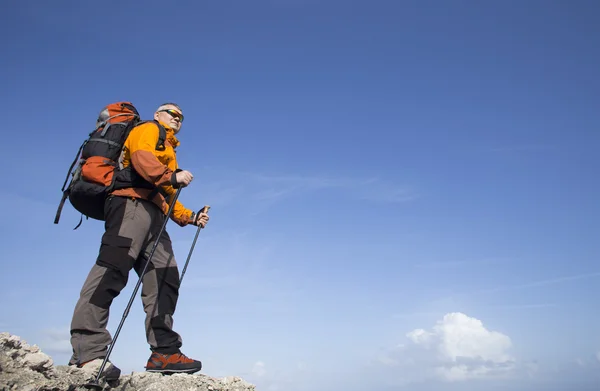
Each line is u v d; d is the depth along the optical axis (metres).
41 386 4.28
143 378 5.45
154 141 5.56
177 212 6.35
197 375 5.76
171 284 5.88
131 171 5.54
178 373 5.68
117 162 5.59
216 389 5.63
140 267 5.80
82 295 5.09
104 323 5.14
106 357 4.85
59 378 4.56
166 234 6.11
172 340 5.79
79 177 5.54
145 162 5.34
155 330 5.75
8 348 4.57
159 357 5.71
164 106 6.23
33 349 4.77
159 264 5.86
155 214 5.71
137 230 5.46
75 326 5.01
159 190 5.70
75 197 5.58
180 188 5.61
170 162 5.86
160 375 5.55
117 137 5.61
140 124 5.66
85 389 4.71
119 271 5.21
